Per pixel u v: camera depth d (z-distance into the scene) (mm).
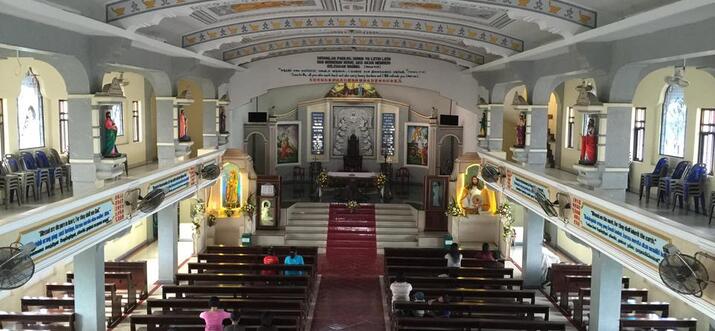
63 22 11125
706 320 15867
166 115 19703
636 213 11281
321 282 22969
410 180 36031
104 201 13531
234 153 27828
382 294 21625
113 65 15023
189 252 26594
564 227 15344
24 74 17562
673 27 10758
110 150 14242
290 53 28141
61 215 11594
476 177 28188
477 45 18641
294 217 29562
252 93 28281
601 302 15492
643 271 11227
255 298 17656
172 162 19906
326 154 36688
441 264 22312
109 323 17312
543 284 22016
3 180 14758
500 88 24641
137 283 20141
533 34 16688
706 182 15875
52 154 18656
